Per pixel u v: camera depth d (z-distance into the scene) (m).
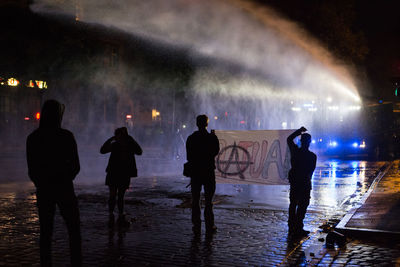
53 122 4.84
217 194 12.02
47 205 4.75
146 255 5.72
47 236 4.75
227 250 6.00
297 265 5.29
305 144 7.05
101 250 5.96
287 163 10.16
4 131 37.28
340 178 16.66
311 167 6.96
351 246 6.25
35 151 4.73
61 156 4.76
